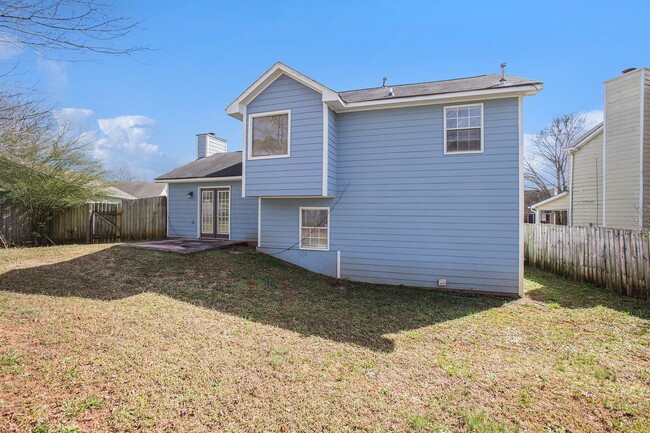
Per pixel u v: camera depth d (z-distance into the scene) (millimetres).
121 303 5324
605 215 11039
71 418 2398
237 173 11695
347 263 8852
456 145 7957
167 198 13180
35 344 3598
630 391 3195
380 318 5477
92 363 3260
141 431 2330
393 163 8445
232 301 5871
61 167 12570
